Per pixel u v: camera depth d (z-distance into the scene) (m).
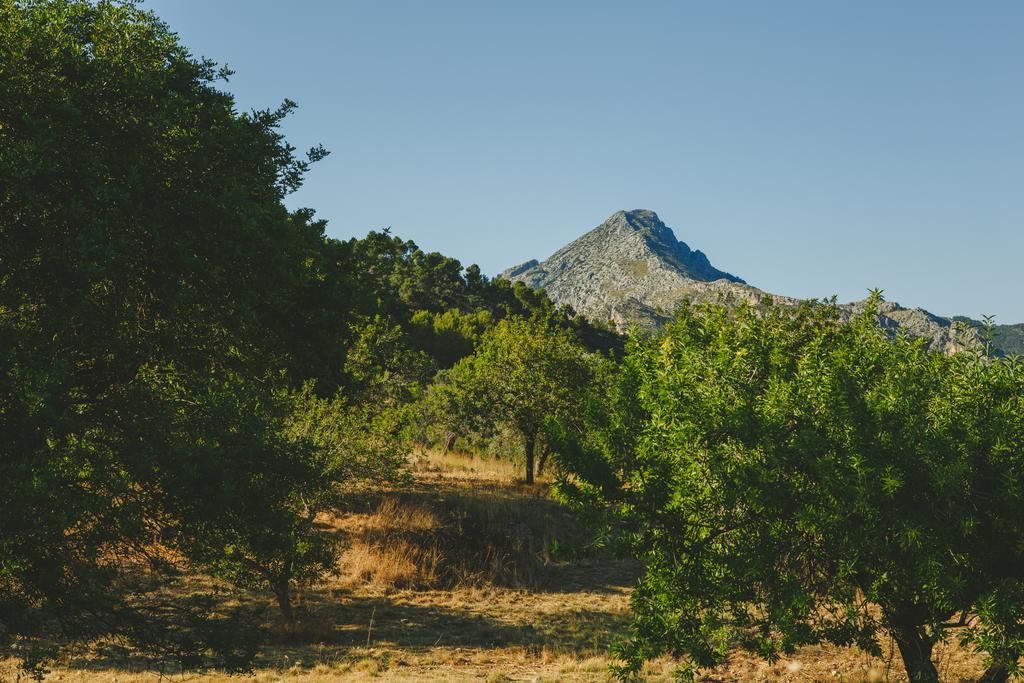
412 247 151.50
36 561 7.14
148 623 8.28
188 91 10.94
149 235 8.67
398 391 32.53
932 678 7.04
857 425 6.31
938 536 5.82
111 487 7.36
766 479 6.38
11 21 8.80
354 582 18.95
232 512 8.63
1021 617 5.87
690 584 6.73
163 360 10.52
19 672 11.07
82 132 8.30
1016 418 6.23
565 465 7.52
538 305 155.38
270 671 12.17
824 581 7.01
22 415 6.85
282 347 12.25
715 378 8.18
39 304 8.24
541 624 16.50
